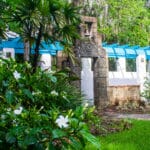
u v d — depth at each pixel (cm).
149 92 2214
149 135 1084
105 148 860
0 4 934
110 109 1917
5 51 1672
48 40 1081
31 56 1012
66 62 1808
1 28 957
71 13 984
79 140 407
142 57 2320
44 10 941
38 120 415
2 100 458
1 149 417
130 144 918
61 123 404
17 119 425
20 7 938
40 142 409
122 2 2661
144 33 2691
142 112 1816
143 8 2761
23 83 470
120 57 2230
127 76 2252
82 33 1877
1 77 464
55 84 496
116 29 2678
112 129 1173
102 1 2661
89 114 438
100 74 1994
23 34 992
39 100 477
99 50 1975
